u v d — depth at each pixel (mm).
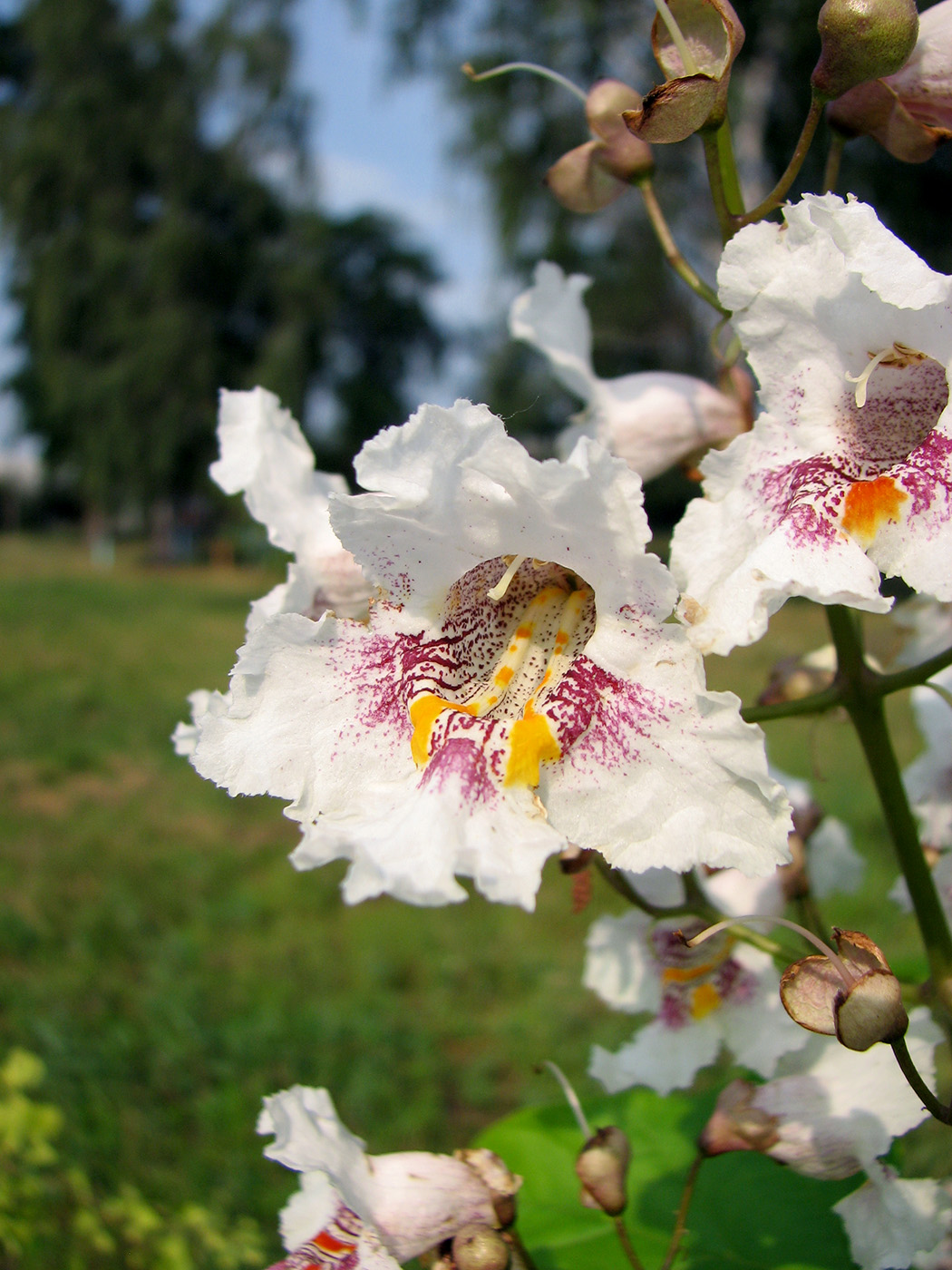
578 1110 133
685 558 111
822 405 113
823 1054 138
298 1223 132
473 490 110
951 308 107
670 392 151
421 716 113
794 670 154
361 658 117
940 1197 127
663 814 104
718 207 126
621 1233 124
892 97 131
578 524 107
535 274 157
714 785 102
